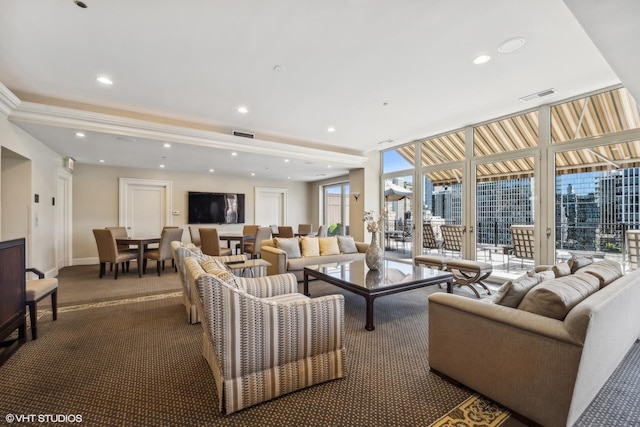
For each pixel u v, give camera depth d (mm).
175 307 3420
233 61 2850
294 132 5332
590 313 1311
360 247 5586
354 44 2574
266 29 2361
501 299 1747
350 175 7285
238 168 7059
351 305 3545
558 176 4012
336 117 4500
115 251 4797
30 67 2934
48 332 2682
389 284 2971
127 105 3961
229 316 1579
